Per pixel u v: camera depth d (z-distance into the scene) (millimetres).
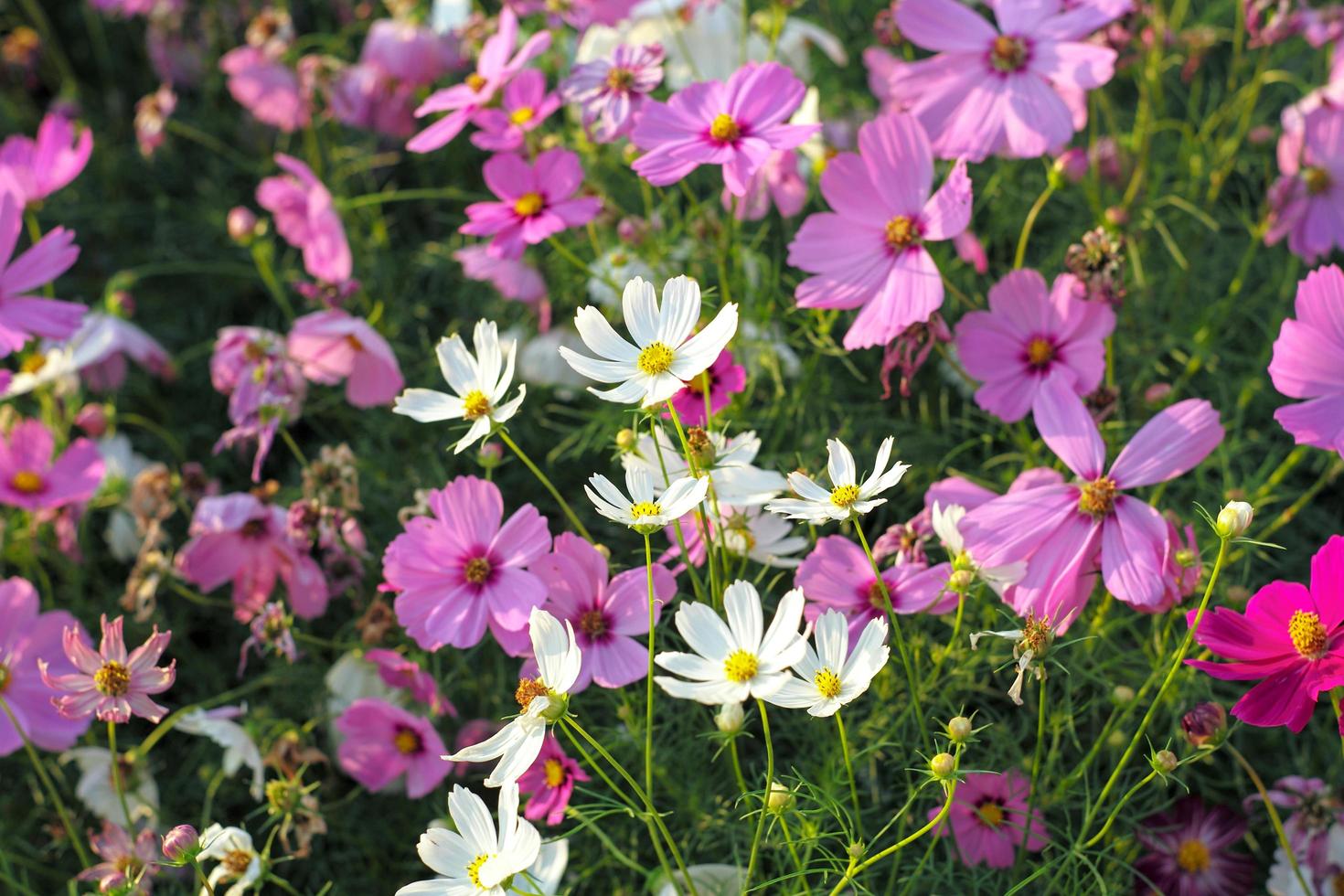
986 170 1361
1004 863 1077
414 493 1231
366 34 1568
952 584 1025
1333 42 1319
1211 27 1411
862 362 1260
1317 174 1216
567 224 1119
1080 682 1103
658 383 987
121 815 1163
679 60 1316
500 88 1187
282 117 1427
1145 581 1022
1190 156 1325
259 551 1203
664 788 1135
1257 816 1141
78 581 1291
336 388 1352
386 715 1134
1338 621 974
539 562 1042
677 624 971
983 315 1109
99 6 1533
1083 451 1052
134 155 1549
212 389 1413
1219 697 1148
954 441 1232
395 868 1188
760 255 1239
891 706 1100
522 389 1018
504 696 1184
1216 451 1194
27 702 1138
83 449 1240
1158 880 1104
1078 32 1136
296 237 1304
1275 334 1239
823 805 1024
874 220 1103
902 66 1148
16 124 1578
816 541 1112
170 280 1486
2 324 1150
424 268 1403
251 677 1274
